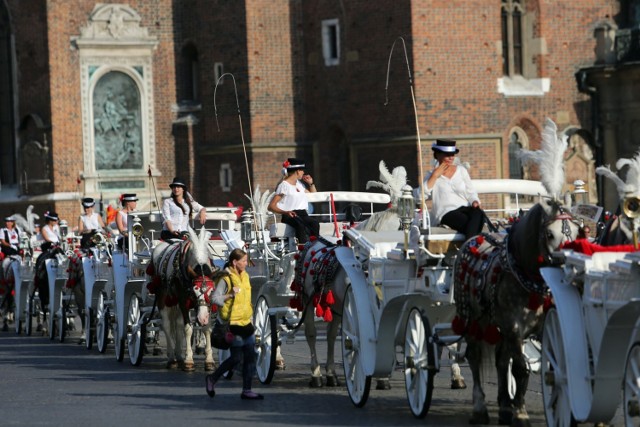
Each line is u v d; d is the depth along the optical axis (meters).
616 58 94.62
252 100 101.12
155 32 108.00
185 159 107.69
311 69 101.00
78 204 105.44
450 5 89.88
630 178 30.75
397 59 90.56
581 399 28.58
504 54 94.19
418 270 34.25
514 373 31.72
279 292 42.84
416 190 36.31
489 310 31.72
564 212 30.30
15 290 69.25
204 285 44.66
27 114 106.56
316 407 36.69
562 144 30.94
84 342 60.56
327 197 52.88
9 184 110.81
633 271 26.41
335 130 99.19
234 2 102.25
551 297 30.36
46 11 104.50
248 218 49.31
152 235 54.28
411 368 34.25
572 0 95.50
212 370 46.53
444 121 90.00
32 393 41.78
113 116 106.88
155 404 38.25
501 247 31.67
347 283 37.78
